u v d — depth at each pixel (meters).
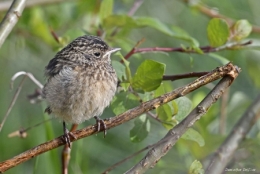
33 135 12.71
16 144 12.99
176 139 7.96
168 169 12.61
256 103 11.10
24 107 13.52
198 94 12.18
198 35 15.25
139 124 9.37
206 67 14.32
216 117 12.84
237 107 13.47
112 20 10.55
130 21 10.48
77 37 10.46
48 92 9.71
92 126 8.42
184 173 12.57
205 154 11.35
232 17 14.61
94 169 13.14
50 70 10.10
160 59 14.45
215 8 13.49
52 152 10.73
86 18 13.07
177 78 9.10
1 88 13.73
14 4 8.85
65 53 10.18
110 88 9.78
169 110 9.02
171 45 14.69
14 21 8.78
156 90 9.17
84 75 9.71
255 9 14.73
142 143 12.39
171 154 13.12
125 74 9.38
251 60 13.66
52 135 10.61
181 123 8.02
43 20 13.39
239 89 14.05
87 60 10.09
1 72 13.94
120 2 14.13
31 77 10.24
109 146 13.45
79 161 11.22
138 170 7.89
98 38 10.37
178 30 10.95
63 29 13.42
